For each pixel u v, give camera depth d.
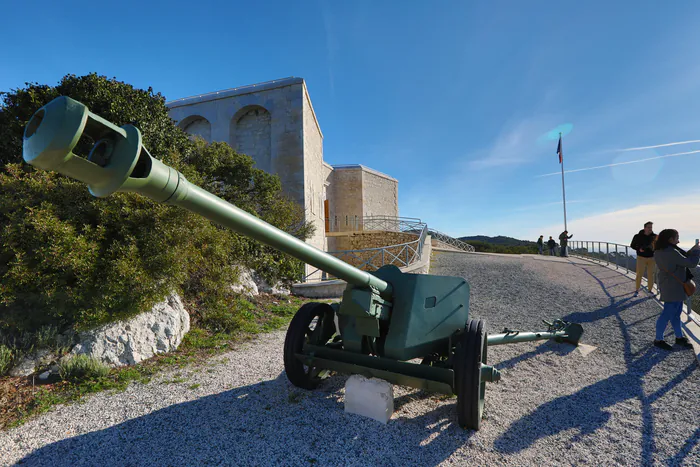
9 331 4.36
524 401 3.67
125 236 4.83
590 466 2.61
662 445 2.89
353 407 3.30
